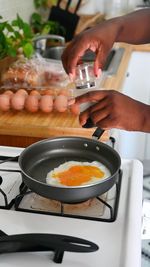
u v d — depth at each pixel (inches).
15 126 42.6
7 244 22.3
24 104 45.3
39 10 88.8
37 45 69.3
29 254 22.9
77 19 81.9
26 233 23.9
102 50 37.4
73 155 32.5
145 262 50.8
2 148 37.3
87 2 93.2
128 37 39.2
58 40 75.2
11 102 45.2
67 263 22.2
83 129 40.9
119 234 24.7
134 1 98.2
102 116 27.7
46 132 42.1
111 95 28.0
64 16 83.4
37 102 44.9
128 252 22.7
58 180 28.5
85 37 36.3
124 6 97.2
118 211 27.1
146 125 27.3
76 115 44.1
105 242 23.9
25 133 42.7
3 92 51.2
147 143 85.7
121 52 74.3
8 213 26.8
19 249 22.5
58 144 32.8
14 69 54.1
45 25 78.8
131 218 25.9
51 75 53.9
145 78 82.1
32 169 30.5
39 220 26.0
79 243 22.5
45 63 57.7
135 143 85.6
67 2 85.0
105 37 36.9
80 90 48.3
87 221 25.9
